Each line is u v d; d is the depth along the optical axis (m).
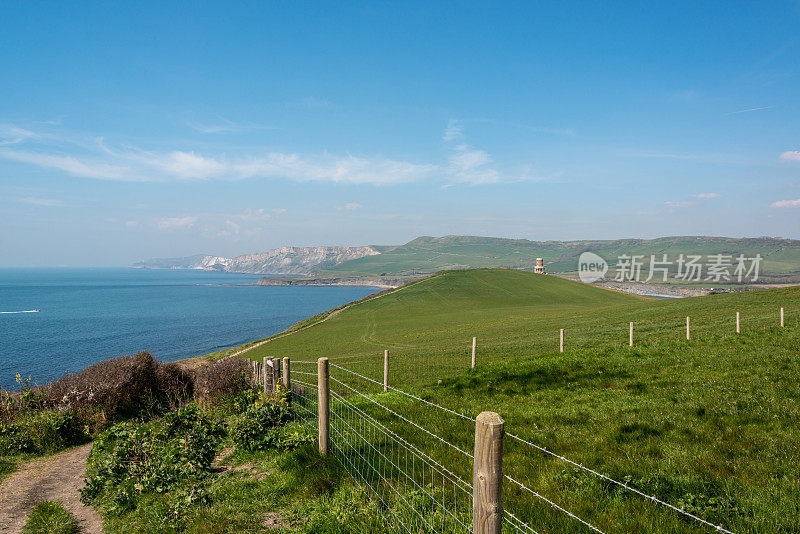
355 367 30.45
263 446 10.12
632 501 6.68
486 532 3.79
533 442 9.84
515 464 8.49
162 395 16.78
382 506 6.67
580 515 6.33
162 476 8.85
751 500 6.41
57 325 142.38
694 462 8.02
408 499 6.71
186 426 11.80
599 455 8.70
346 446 9.23
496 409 13.31
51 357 86.12
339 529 6.14
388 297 120.06
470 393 16.16
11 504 8.53
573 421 11.43
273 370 13.34
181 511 7.33
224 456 10.26
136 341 109.62
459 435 10.20
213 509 7.29
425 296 117.62
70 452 12.07
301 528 6.45
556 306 97.44
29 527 7.35
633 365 18.06
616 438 9.76
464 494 6.95
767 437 8.88
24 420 12.96
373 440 9.86
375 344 54.88
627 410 11.95
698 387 13.76
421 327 70.06
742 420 10.16
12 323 147.00
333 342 61.94
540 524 6.12
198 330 131.88
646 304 63.78
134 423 13.41
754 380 13.77
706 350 19.92
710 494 6.76
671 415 11.04
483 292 121.19
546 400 14.23
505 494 7.06
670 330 28.73
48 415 13.02
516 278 140.50
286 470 8.52
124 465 9.58
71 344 103.62
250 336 118.62
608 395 13.99
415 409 13.27
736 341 21.52
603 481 7.34
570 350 23.94
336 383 23.28
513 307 97.56
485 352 30.70
